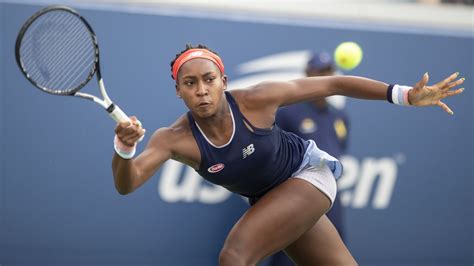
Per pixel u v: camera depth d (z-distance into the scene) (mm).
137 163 14117
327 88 15844
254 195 16672
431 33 29000
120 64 24984
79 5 24578
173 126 15336
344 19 28000
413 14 28984
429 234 28672
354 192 27531
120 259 24938
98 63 13695
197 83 14703
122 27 25031
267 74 26797
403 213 28297
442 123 29047
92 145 24719
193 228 25812
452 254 29031
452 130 29203
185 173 25734
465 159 29375
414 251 28406
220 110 15023
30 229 24016
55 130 24328
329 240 16859
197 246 25828
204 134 15141
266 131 15391
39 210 24109
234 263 14672
